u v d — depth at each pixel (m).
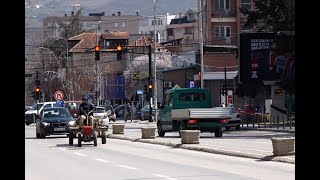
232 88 113.31
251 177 24.83
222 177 25.06
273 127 75.88
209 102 59.12
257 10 88.50
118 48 76.88
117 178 25.38
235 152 35.72
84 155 37.97
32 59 165.12
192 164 31.17
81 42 171.12
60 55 165.25
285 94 86.31
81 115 46.75
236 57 111.62
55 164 32.12
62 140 55.31
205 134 64.12
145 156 36.72
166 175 26.22
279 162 31.16
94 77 145.88
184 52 159.50
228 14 133.00
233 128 74.62
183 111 54.53
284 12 83.12
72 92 145.12
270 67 85.19
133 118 121.19
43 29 175.12
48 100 151.50
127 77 155.62
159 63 158.38
